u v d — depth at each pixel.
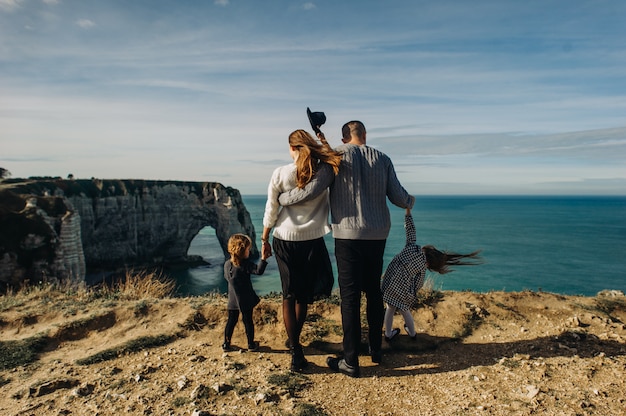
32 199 45.38
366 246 3.48
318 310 5.05
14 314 5.12
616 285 43.72
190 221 75.19
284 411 2.93
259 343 4.37
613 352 3.86
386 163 3.56
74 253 45.41
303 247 3.62
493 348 4.11
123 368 3.77
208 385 3.34
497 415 2.86
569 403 2.96
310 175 3.34
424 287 5.62
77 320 4.80
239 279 4.07
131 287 6.49
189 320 4.83
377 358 3.82
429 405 3.05
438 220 146.25
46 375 3.62
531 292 5.67
